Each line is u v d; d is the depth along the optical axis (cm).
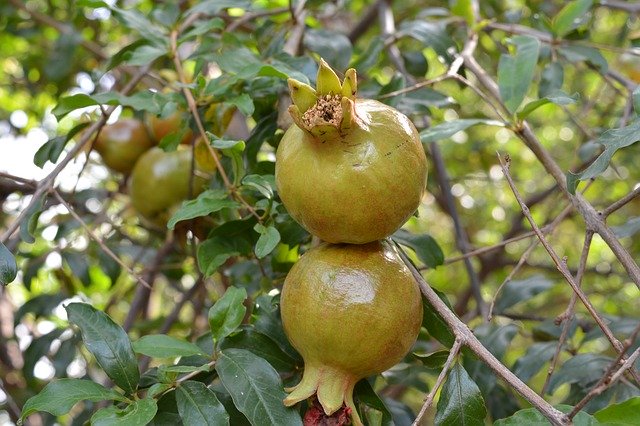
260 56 89
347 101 64
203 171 96
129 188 100
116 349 70
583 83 151
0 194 116
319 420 68
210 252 77
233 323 71
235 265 93
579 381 86
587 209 73
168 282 139
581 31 98
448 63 95
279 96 84
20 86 152
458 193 178
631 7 111
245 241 78
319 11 119
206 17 107
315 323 66
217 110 86
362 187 65
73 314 70
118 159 99
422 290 70
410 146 66
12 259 74
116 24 148
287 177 66
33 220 79
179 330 120
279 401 68
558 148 179
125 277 144
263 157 109
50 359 107
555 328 93
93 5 85
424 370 94
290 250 81
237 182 76
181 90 83
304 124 64
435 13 103
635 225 85
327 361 67
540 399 64
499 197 188
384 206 65
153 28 88
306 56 86
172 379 69
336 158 65
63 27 127
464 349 72
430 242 81
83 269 108
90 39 146
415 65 102
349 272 67
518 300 94
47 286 149
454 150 173
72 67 137
